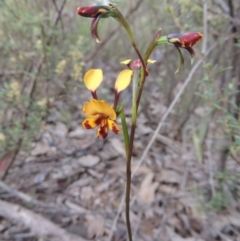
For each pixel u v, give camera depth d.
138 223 0.29
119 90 0.12
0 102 0.32
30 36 0.32
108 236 0.29
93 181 0.35
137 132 0.42
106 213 0.30
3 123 0.32
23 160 0.37
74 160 0.37
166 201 0.32
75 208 0.31
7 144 0.32
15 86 0.30
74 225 0.30
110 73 0.51
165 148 0.39
